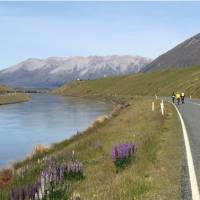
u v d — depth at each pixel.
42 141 31.02
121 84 168.75
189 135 16.84
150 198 7.44
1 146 28.89
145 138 15.41
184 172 9.57
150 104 45.66
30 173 11.98
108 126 27.89
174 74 137.12
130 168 10.09
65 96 181.75
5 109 76.31
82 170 10.00
